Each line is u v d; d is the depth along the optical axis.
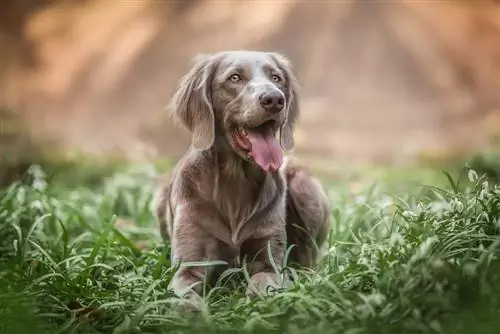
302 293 7.60
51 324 7.73
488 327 6.66
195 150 9.37
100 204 14.65
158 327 7.50
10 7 35.31
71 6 35.97
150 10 35.66
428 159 25.56
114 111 34.41
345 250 10.25
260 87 8.66
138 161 23.89
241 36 34.94
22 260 9.48
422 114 32.56
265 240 9.23
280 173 9.47
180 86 9.60
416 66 34.25
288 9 34.88
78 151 24.83
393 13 34.56
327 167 22.98
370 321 6.92
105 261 9.74
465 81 33.84
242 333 7.13
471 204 8.83
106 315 7.91
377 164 26.11
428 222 8.57
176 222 9.29
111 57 35.09
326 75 34.44
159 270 9.00
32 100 34.28
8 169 19.81
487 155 17.03
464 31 34.34
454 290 7.17
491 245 7.55
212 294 8.66
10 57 35.00
